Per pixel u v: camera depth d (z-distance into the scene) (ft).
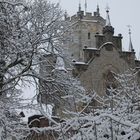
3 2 55.77
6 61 61.00
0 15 55.77
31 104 57.88
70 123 24.68
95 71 115.75
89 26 187.93
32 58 62.23
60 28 68.80
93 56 118.01
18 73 62.59
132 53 122.01
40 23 65.46
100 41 121.49
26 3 64.90
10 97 58.65
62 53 70.49
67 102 60.29
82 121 24.81
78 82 68.64
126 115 26.30
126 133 24.95
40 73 67.31
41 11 66.54
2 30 56.34
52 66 68.18
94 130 24.35
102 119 25.55
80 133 24.80
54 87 65.98
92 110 27.32
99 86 114.11
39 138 42.73
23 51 59.21
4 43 56.90
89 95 32.99
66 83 65.98
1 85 58.18
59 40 68.95
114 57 119.85
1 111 52.80
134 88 30.09
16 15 59.16
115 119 23.20
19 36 61.36
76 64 114.21
